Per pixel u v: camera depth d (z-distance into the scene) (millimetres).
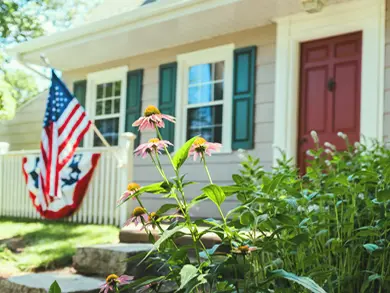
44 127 6191
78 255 4031
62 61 8227
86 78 8516
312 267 2490
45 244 4941
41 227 5938
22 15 16125
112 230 5410
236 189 1979
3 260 4551
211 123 6785
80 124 6023
